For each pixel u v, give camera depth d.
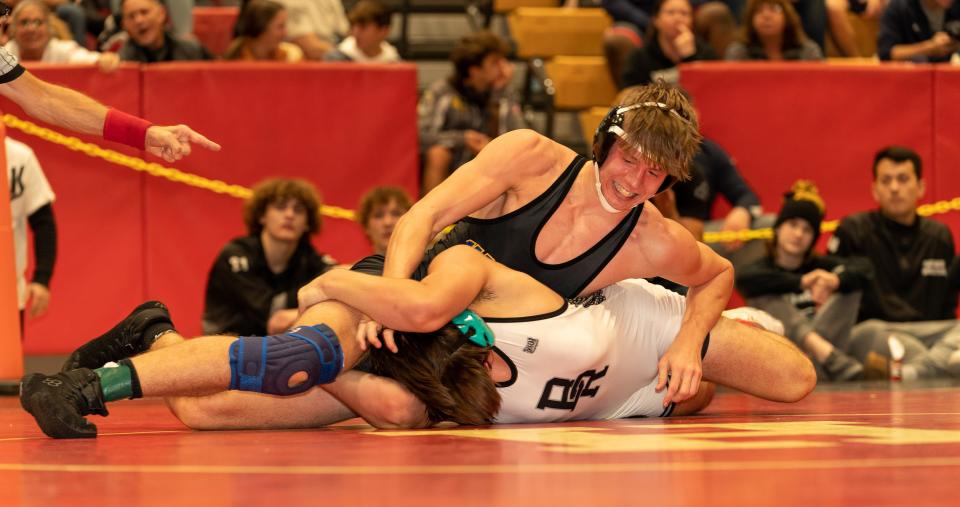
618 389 3.72
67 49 7.89
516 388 3.46
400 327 3.29
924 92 7.79
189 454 2.61
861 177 7.80
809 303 7.03
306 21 9.62
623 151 3.30
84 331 7.42
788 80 7.73
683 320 3.77
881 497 1.77
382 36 8.72
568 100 9.97
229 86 7.40
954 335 7.08
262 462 2.40
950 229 7.88
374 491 1.90
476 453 2.53
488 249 3.56
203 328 6.70
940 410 4.04
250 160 7.45
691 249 3.60
